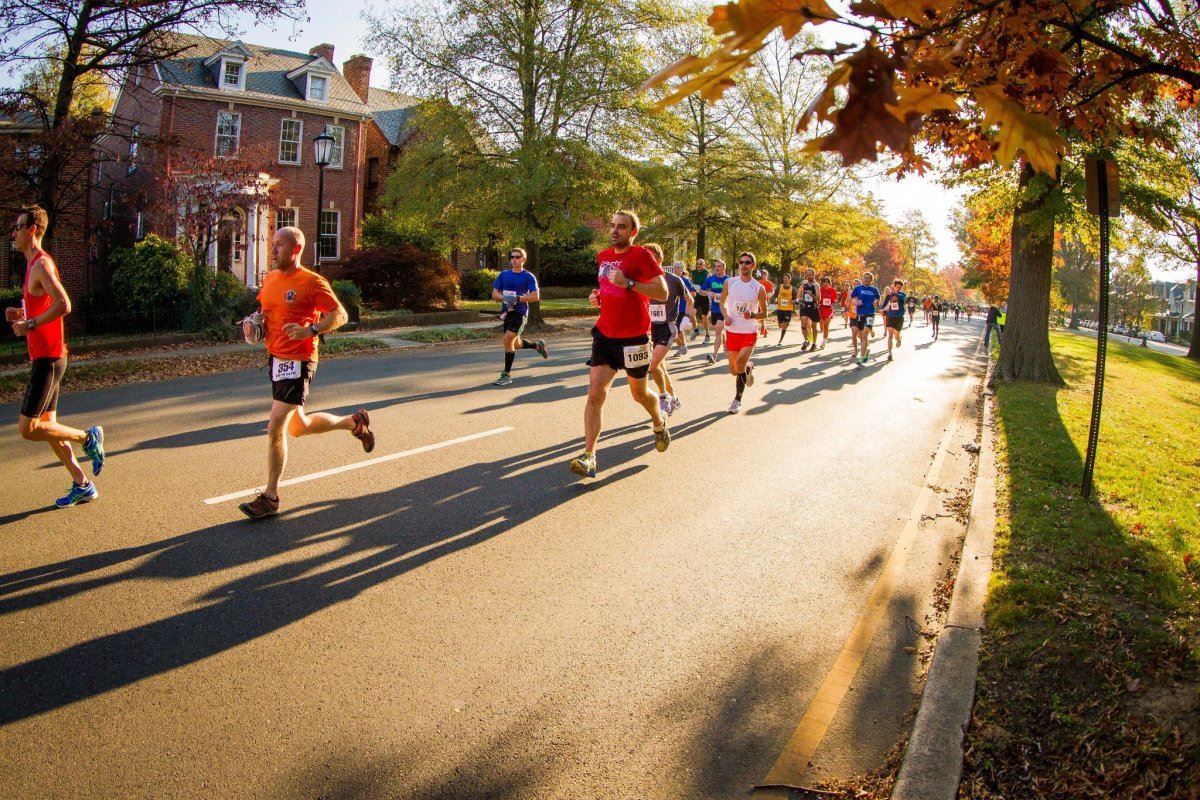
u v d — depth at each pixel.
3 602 4.41
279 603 4.54
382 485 6.70
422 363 14.43
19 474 6.79
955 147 4.32
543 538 5.69
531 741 3.40
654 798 3.09
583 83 21.22
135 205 18.59
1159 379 20.05
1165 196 13.06
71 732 3.32
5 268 24.53
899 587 5.13
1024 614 4.35
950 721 3.46
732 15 1.55
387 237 29.20
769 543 5.82
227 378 12.61
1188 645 3.83
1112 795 2.93
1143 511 6.31
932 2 1.62
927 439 9.52
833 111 1.64
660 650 4.22
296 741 3.34
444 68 21.31
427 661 4.00
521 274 11.99
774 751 3.42
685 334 20.69
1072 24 3.17
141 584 4.69
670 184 24.41
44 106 15.38
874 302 16.67
